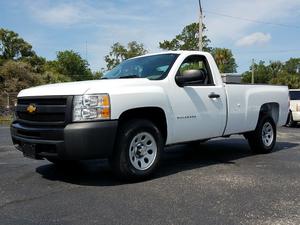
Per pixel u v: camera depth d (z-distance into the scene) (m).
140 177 5.70
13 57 75.56
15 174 6.26
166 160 7.55
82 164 7.03
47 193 5.14
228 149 9.02
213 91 6.91
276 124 8.85
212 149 9.02
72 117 5.21
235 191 5.19
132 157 5.65
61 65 87.00
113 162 5.55
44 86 5.93
